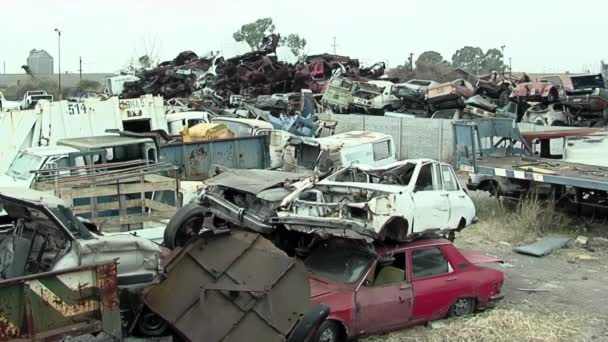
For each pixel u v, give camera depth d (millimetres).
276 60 37406
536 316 8633
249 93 35094
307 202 9398
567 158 16047
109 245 6617
